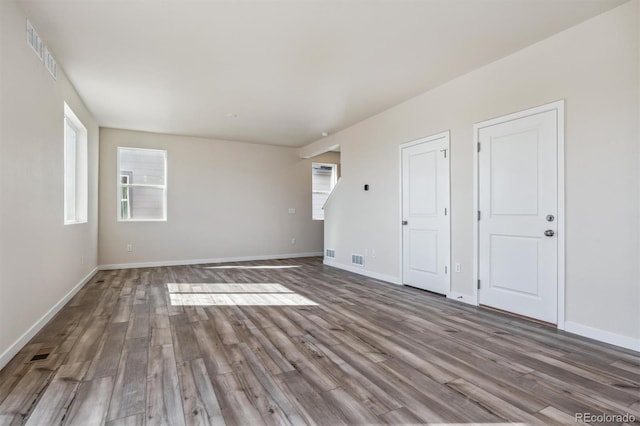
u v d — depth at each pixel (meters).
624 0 2.48
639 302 2.46
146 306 3.68
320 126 5.99
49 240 3.13
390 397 1.85
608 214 2.62
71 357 2.36
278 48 3.20
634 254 2.48
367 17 2.70
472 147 3.74
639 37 2.45
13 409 1.72
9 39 2.30
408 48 3.21
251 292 4.37
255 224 7.45
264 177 7.55
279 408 1.74
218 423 1.61
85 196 4.83
